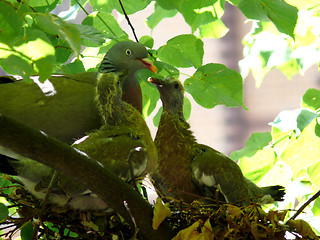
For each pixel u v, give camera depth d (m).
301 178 8.66
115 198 5.23
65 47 7.59
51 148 4.84
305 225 5.97
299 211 6.07
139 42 8.23
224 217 6.03
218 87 7.56
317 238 5.95
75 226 6.22
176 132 7.16
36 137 4.78
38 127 6.93
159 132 7.23
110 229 6.10
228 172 6.90
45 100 7.05
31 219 6.17
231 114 17.08
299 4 8.55
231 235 5.91
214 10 7.95
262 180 8.55
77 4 8.25
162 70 8.22
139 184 6.71
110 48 8.07
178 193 7.01
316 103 8.55
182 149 7.08
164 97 7.36
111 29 8.20
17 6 4.93
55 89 7.17
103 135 6.14
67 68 8.02
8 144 4.70
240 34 16.98
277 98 17.22
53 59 4.68
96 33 6.18
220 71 7.54
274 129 8.39
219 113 17.02
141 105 8.31
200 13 7.91
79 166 4.99
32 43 4.64
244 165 8.57
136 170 5.98
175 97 7.35
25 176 6.18
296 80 17.23
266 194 7.52
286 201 7.91
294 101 17.14
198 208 6.14
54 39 7.55
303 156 8.16
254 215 6.04
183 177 6.98
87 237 6.12
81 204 6.12
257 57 11.68
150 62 7.95
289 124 8.04
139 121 6.43
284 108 17.16
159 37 15.95
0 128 4.62
